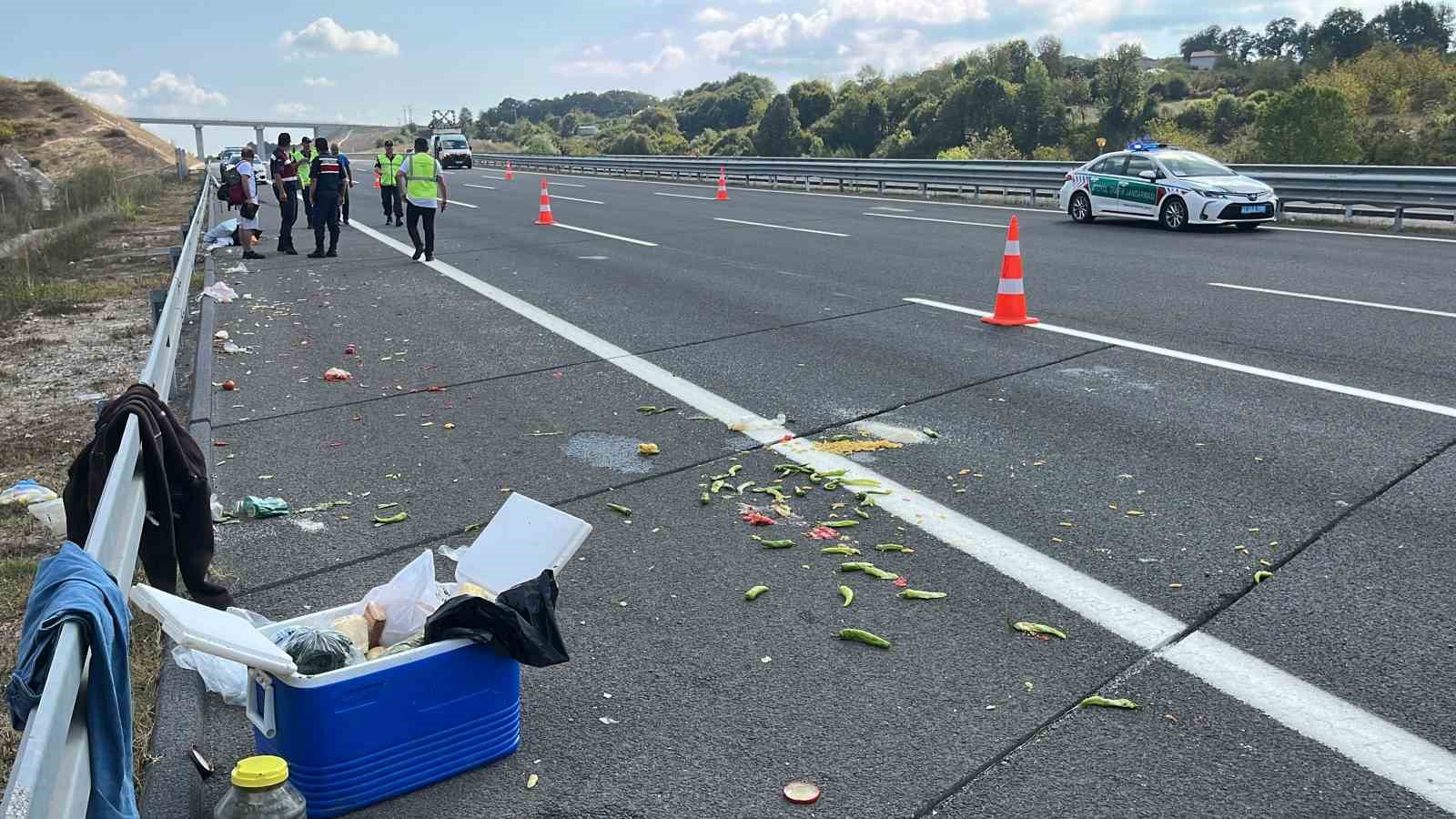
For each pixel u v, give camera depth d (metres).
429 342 9.90
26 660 2.43
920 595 4.42
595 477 6.06
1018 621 4.18
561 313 11.24
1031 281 12.58
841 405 7.40
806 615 4.30
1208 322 9.78
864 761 3.31
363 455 6.55
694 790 3.19
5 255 18.33
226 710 3.69
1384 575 4.46
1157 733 3.40
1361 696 3.57
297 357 9.40
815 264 14.58
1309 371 7.84
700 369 8.59
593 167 47.88
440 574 4.77
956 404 7.34
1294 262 13.54
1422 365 7.92
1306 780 3.14
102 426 4.03
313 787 3.01
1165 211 18.09
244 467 6.36
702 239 18.14
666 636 4.16
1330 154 73.06
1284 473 5.72
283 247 17.30
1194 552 4.78
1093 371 8.10
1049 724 3.47
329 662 3.13
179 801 3.12
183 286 10.52
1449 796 3.04
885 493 5.66
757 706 3.64
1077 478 5.79
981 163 26.50
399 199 22.11
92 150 63.44
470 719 3.25
